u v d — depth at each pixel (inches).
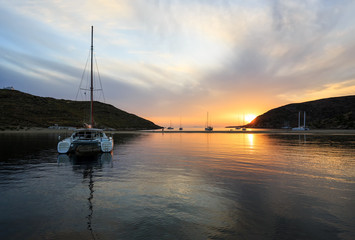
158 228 204.1
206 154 761.6
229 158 663.8
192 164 556.7
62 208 254.8
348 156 708.0
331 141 1435.8
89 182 376.2
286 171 469.1
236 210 248.4
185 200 282.0
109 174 440.5
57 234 192.9
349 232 196.9
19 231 198.4
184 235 190.9
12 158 663.1
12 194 308.5
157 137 1977.1
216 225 210.4
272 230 200.4
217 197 293.9
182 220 222.1
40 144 1126.4
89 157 684.7
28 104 4239.7
